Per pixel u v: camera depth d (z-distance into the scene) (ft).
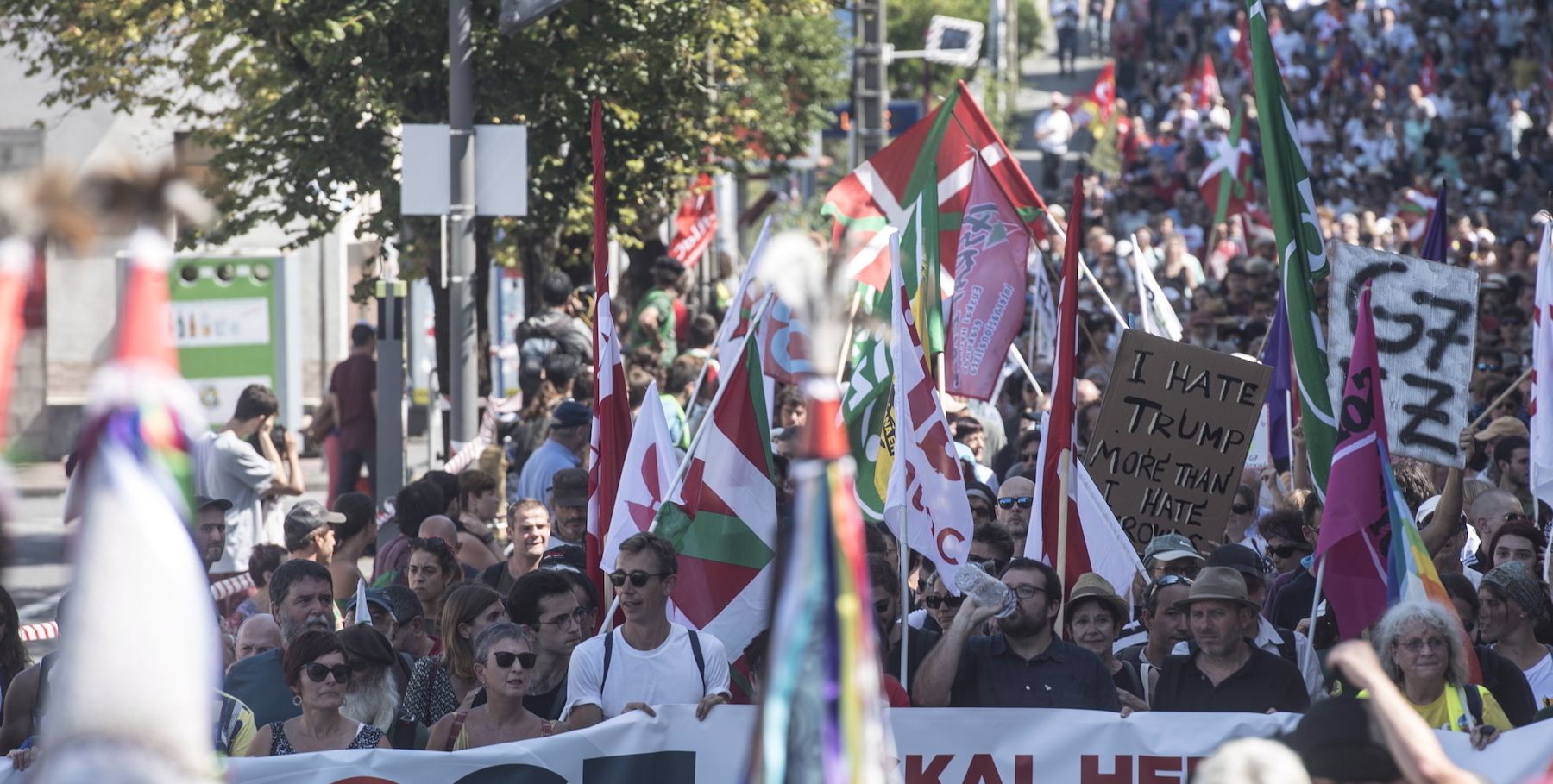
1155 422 72.43
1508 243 179.83
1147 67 395.55
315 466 183.62
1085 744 50.78
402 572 73.67
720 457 59.11
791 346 57.93
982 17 431.43
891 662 57.93
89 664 15.56
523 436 107.86
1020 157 378.73
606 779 49.80
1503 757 44.60
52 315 176.45
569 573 62.34
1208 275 184.75
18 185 14.97
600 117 69.46
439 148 102.22
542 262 155.22
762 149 194.08
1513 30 328.49
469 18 102.37
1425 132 290.56
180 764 15.67
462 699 56.90
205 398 140.05
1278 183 79.30
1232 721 50.26
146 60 135.85
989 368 90.79
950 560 60.75
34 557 121.19
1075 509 62.85
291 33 123.03
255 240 198.39
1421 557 53.83
